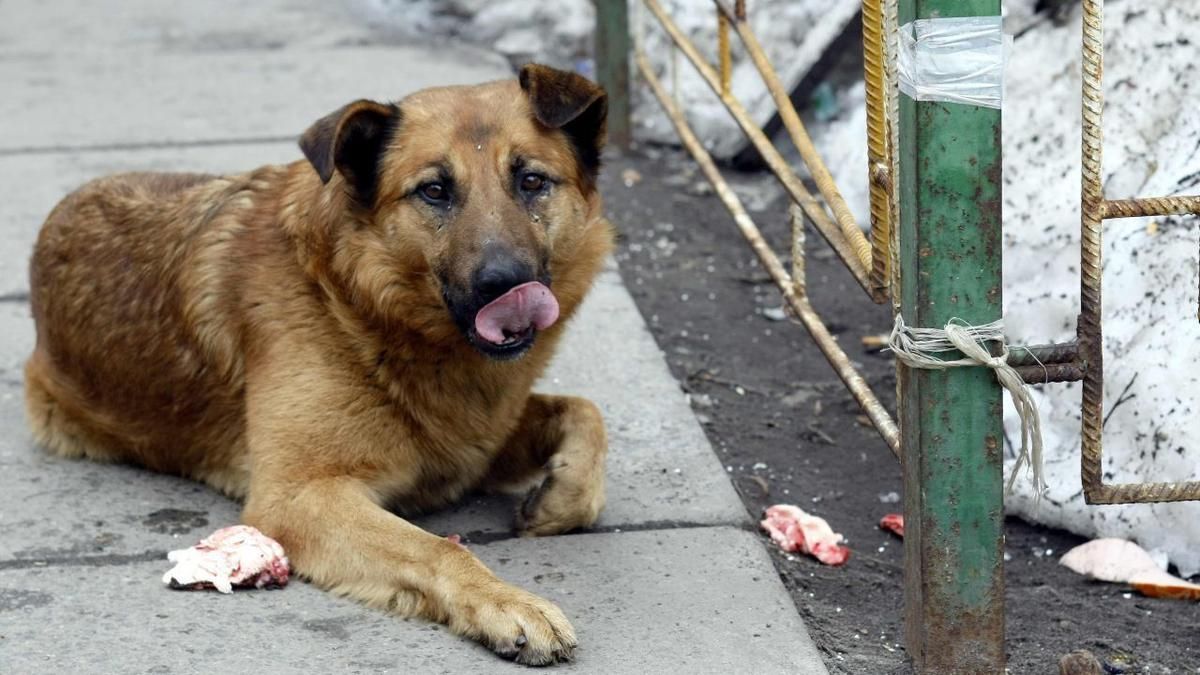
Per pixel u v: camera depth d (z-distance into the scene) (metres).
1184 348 2.27
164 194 2.39
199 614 2.10
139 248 2.35
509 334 2.14
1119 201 1.95
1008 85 2.69
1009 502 2.34
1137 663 2.09
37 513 2.27
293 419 2.20
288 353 2.22
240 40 4.36
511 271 2.13
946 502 1.99
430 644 2.07
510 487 2.36
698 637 2.09
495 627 2.05
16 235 2.91
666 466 2.37
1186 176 2.39
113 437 2.37
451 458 2.27
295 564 2.16
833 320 2.77
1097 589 2.22
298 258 2.22
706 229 3.05
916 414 1.98
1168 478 2.24
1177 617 2.17
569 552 2.21
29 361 2.43
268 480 2.20
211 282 2.27
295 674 2.03
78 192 2.44
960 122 1.92
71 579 2.15
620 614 2.12
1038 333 2.45
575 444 2.25
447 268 2.16
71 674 2.02
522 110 2.21
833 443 2.48
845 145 3.05
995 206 1.94
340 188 2.21
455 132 2.18
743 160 3.30
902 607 2.18
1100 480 2.00
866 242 2.19
